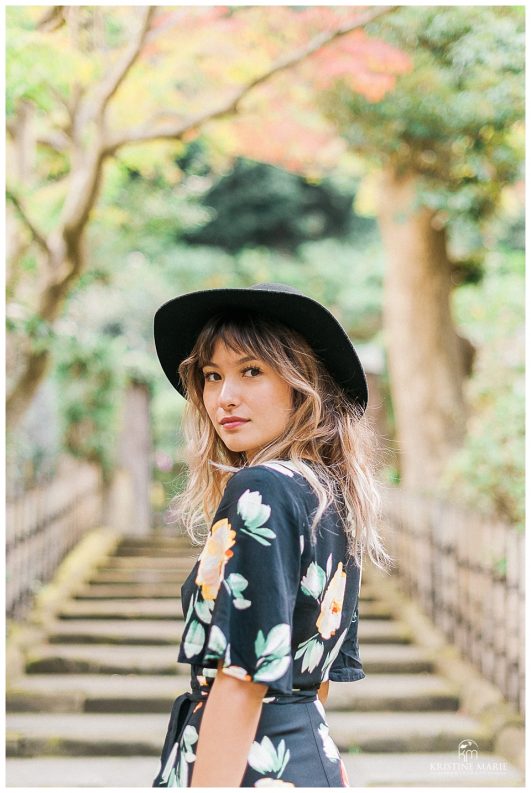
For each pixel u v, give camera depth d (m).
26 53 4.44
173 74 6.27
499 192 6.70
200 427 1.64
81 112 5.63
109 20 5.68
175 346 1.66
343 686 4.69
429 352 8.30
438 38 5.68
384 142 6.34
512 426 5.21
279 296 1.42
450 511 5.29
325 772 1.32
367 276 13.03
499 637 4.41
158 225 8.65
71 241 5.42
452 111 5.88
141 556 7.64
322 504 1.33
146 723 4.38
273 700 1.33
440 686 4.70
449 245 8.83
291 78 6.50
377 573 6.94
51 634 5.36
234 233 13.80
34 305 5.42
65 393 8.20
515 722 4.09
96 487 8.53
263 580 1.24
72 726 4.30
